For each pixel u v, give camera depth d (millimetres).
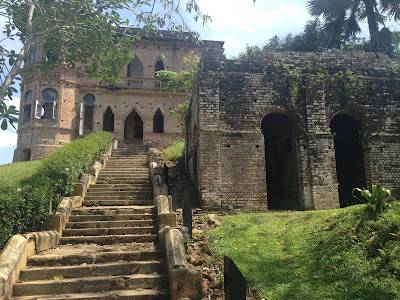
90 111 29266
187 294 5156
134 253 6504
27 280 5625
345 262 6066
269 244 7457
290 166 15422
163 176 12891
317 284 5637
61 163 10180
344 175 16250
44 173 9422
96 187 12156
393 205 7477
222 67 13578
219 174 12391
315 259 6430
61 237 7633
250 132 12906
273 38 21984
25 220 7078
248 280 5961
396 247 5977
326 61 14211
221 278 6121
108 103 28562
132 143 29844
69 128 27219
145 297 5309
